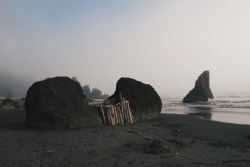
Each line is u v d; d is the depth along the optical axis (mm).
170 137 15102
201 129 18828
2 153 10438
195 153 11102
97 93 130875
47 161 9516
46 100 17500
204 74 68750
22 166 8867
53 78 19078
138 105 22672
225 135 16500
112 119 19734
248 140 14758
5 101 36719
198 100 67625
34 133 15203
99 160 9805
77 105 18344
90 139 13555
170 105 58625
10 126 17938
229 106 48750
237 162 9656
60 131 16109
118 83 23391
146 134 15719
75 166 9031
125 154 10695
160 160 9891
